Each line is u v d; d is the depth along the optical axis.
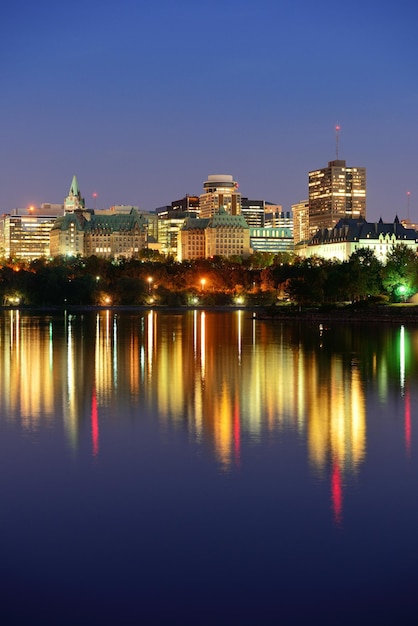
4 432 62.69
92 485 47.97
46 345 149.50
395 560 37.19
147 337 170.88
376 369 103.62
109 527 41.03
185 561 37.16
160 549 38.41
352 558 37.41
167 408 73.50
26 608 33.28
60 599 33.94
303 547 38.56
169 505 44.28
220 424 65.62
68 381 93.50
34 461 53.56
